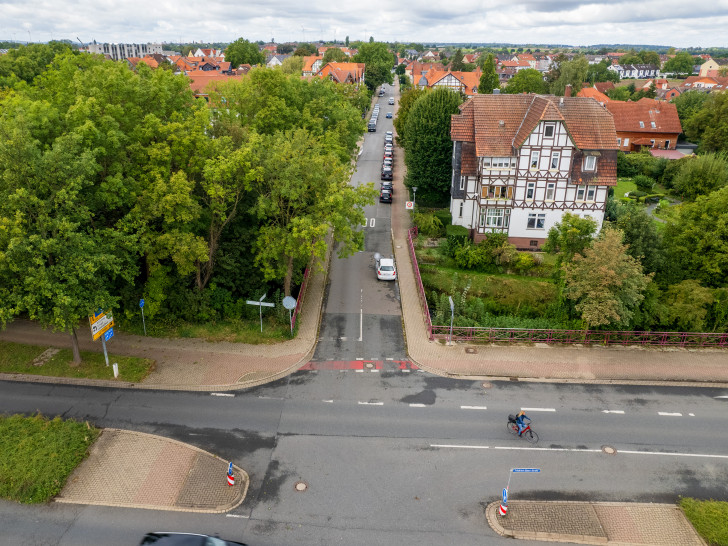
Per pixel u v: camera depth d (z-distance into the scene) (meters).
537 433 23.41
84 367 27.08
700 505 19.50
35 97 32.97
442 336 31.20
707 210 34.00
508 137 43.19
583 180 42.16
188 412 24.25
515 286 39.38
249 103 41.19
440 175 51.31
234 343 29.98
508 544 18.11
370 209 54.84
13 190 23.19
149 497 19.59
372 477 20.73
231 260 33.09
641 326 32.34
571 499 20.02
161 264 31.20
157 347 29.27
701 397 26.28
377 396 25.75
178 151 28.02
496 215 44.22
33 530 18.14
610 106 85.38
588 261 29.38
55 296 23.53
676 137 82.12
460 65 172.62
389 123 100.50
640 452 22.44
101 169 24.94
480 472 21.16
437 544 18.00
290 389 26.16
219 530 18.30
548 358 29.30
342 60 150.38
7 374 26.50
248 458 21.58
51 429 22.36
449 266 42.62
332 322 32.91
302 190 29.09
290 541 17.92
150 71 32.62
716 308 32.03
